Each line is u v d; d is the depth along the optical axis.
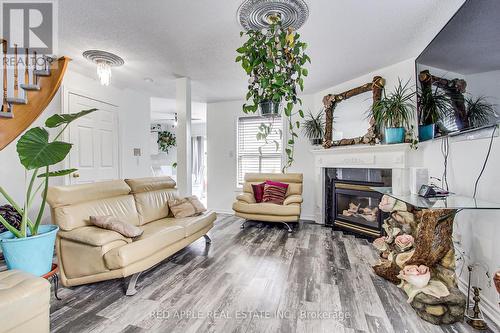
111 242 1.91
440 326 1.51
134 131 4.31
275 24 1.79
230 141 4.96
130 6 1.88
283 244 3.02
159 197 3.05
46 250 1.68
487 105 1.44
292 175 4.15
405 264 1.78
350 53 2.68
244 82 3.70
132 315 1.62
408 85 2.85
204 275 2.20
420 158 2.72
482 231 1.67
